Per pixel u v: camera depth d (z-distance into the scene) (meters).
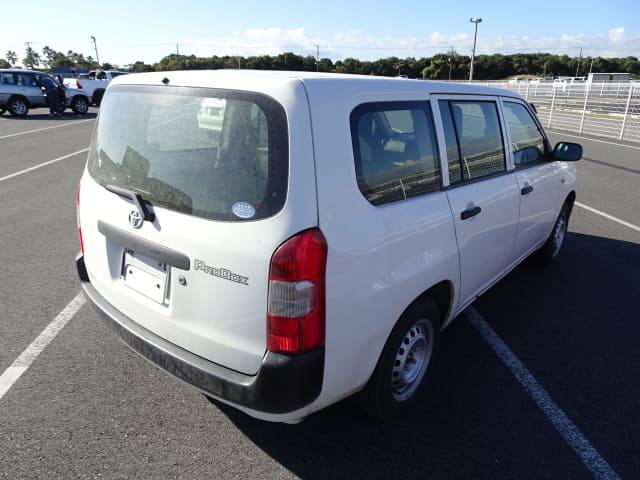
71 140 12.78
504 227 3.36
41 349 3.22
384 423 2.64
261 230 1.83
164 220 2.10
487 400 2.87
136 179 2.25
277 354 1.89
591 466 2.39
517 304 4.12
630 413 2.78
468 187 2.85
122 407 2.69
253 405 1.95
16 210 6.39
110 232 2.40
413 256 2.35
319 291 1.88
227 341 2.00
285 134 1.84
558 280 4.61
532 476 2.32
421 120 2.52
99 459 2.32
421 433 2.58
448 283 2.79
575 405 2.84
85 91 21.59
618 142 15.35
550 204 4.28
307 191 1.84
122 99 2.42
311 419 2.66
